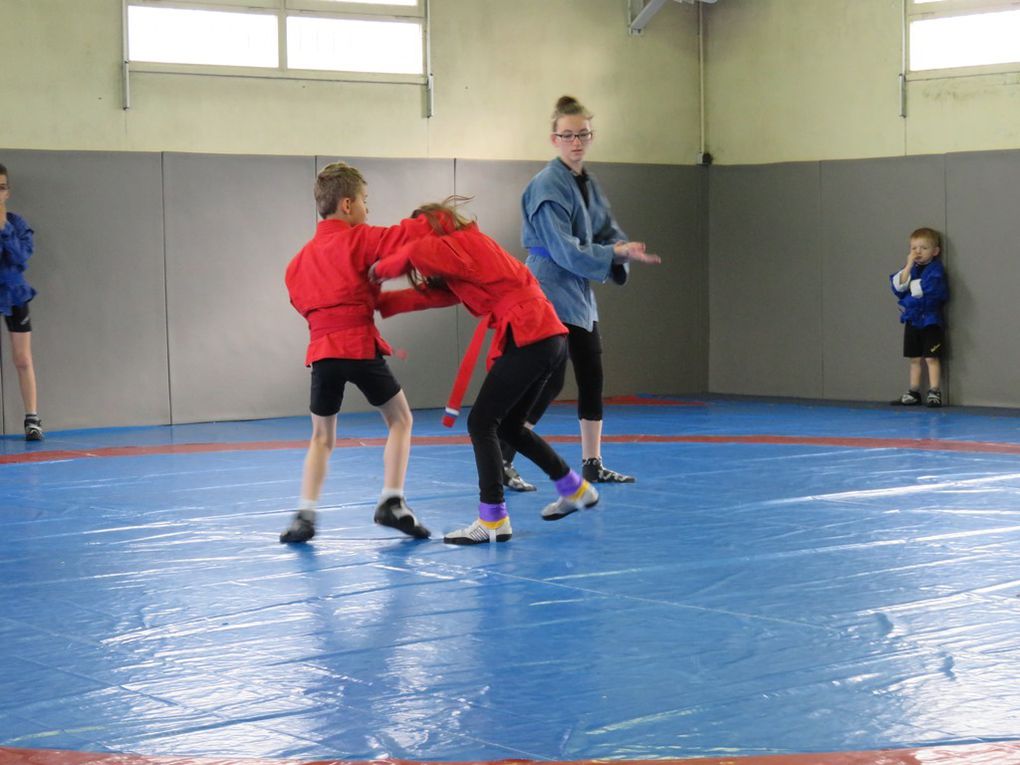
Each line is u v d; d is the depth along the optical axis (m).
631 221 12.53
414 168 11.56
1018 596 4.13
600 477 6.74
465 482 6.88
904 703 3.08
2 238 9.26
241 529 5.58
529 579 4.51
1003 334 11.07
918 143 11.68
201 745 2.85
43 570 4.76
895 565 4.64
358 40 11.48
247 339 10.95
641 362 12.69
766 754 2.75
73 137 10.38
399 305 5.35
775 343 12.53
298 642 3.72
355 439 9.15
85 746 2.85
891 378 11.79
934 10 11.51
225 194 10.82
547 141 12.36
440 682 3.30
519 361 5.20
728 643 3.64
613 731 2.91
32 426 9.49
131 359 10.50
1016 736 2.84
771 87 12.51
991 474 6.93
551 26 12.27
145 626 3.92
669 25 12.79
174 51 10.77
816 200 12.16
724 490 6.46
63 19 10.30
